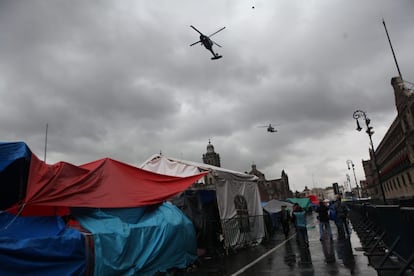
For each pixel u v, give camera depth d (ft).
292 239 60.90
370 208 40.22
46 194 25.52
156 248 29.76
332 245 45.55
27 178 25.16
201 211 43.73
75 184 28.37
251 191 58.29
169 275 30.14
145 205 32.73
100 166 32.63
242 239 50.11
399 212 22.63
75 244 22.75
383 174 246.47
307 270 29.68
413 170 155.22
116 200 30.60
